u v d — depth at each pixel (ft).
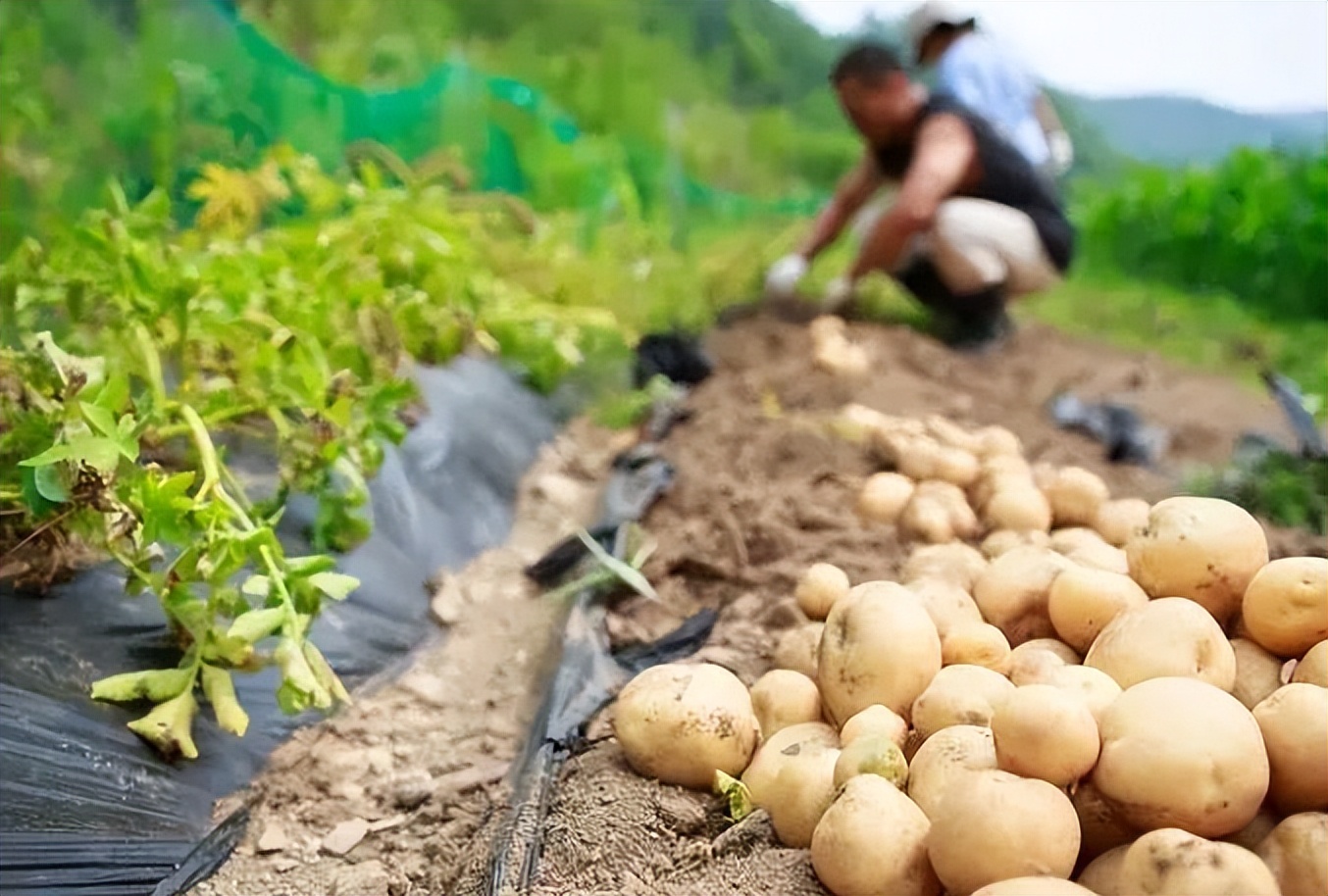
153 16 6.36
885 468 5.12
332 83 7.63
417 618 4.31
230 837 3.18
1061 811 2.28
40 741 3.12
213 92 6.61
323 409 3.88
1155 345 8.07
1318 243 8.72
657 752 2.99
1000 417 6.22
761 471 5.27
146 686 3.27
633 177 10.12
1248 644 2.75
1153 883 2.17
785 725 3.10
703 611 4.18
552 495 5.48
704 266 9.11
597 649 3.92
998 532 4.17
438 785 3.44
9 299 4.12
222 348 4.30
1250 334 8.29
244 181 5.52
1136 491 4.98
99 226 4.33
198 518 3.35
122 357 3.96
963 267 7.95
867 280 8.78
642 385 6.86
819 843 2.54
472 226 6.82
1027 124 8.30
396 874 3.11
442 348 5.70
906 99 8.02
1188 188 9.53
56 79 5.83
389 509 4.66
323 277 4.81
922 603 3.19
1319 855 2.21
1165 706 2.31
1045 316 8.90
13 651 3.34
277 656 3.20
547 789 3.15
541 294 7.30
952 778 2.49
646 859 2.80
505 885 2.78
